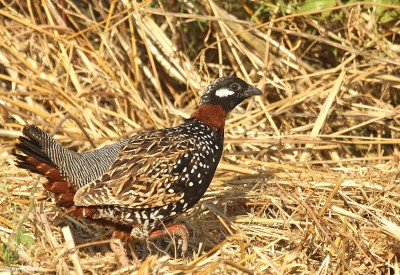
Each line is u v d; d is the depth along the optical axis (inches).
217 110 380.2
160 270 325.7
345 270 355.3
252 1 518.9
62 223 382.3
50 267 323.3
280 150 460.8
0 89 504.1
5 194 390.0
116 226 353.1
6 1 537.3
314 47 522.0
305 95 486.3
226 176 432.5
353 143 452.1
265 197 402.0
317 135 465.4
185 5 523.8
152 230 358.9
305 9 491.5
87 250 365.7
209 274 327.0
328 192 405.4
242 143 469.1
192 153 354.6
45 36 511.8
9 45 508.4
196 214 393.4
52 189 329.7
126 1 502.9
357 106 489.4
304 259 359.9
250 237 378.3
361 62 505.0
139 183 338.0
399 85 486.0
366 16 497.7
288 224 376.2
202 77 526.9
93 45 533.0
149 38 519.5
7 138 468.8
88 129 484.7
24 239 341.4
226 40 518.3
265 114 491.8
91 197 326.6
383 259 360.5
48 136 331.0
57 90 490.9
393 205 395.9
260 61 510.6
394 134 486.0
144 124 494.6
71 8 528.1
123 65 526.0
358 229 378.9
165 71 530.6
